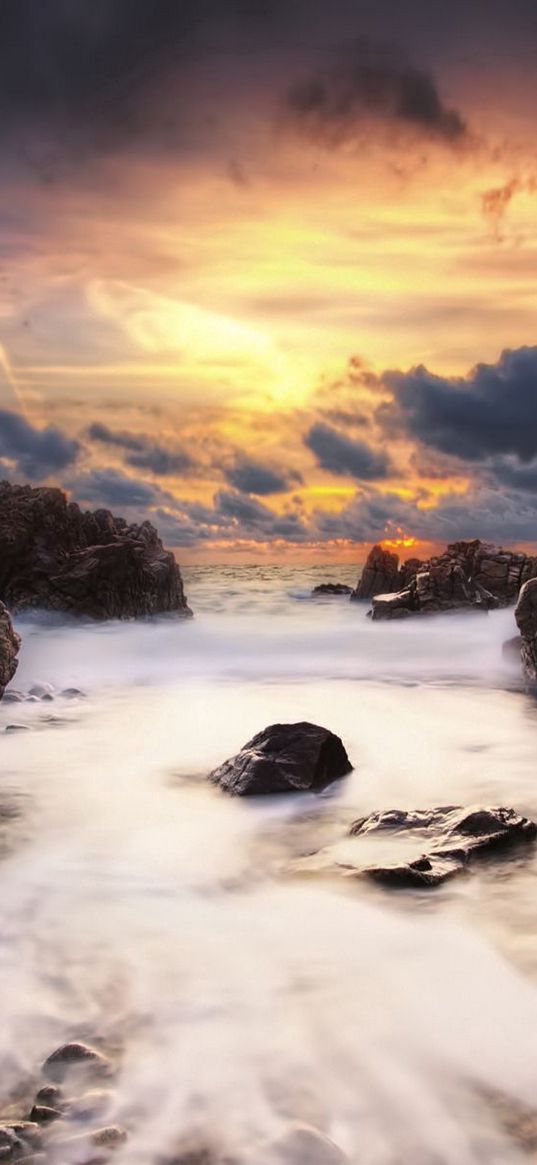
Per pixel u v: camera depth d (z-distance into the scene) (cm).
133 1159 389
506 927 624
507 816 825
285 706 1585
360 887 699
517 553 3562
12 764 1130
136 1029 493
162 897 686
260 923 634
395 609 3131
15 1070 457
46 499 3238
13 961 577
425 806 944
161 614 3241
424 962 570
